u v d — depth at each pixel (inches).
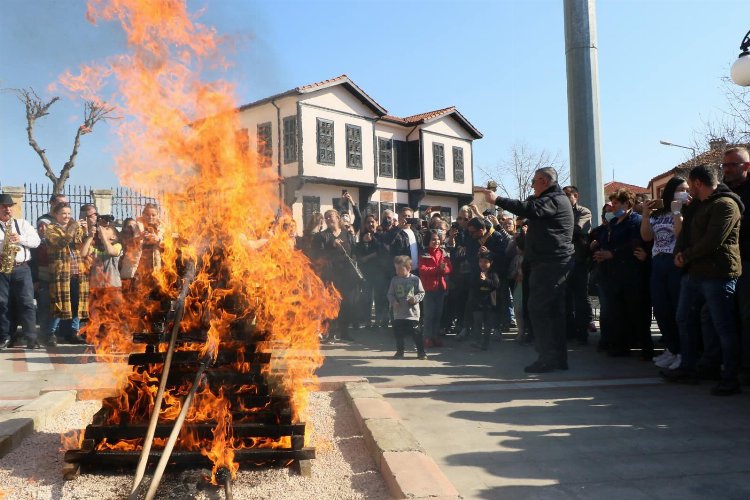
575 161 382.9
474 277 355.6
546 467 151.4
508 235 416.2
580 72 381.1
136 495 117.9
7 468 147.6
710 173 224.1
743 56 331.9
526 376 264.2
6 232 349.7
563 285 273.7
